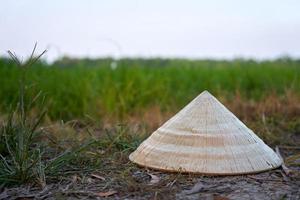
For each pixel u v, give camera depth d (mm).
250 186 1026
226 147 1115
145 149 1188
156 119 1880
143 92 2346
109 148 1311
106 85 2307
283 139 1567
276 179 1077
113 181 1069
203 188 1007
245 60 3529
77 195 991
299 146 1486
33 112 1766
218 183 1042
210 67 3250
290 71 2992
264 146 1191
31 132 1212
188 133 1143
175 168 1097
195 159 1098
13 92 2266
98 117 2051
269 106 2002
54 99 2148
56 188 1033
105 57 2742
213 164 1088
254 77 2852
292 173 1119
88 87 2285
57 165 1118
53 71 2383
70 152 1221
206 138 1124
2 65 2545
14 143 1263
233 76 2879
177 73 2918
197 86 2734
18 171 1061
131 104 2256
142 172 1132
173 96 2516
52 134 1489
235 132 1152
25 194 998
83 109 2146
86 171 1141
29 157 1156
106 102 2162
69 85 2328
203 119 1160
